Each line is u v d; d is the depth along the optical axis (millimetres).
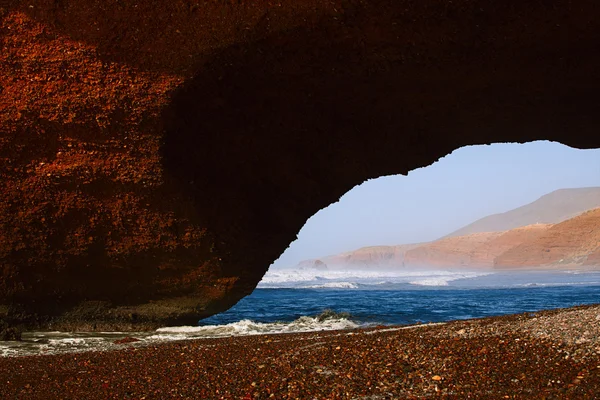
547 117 14250
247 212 14672
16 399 7652
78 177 12078
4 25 10641
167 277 14258
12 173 11945
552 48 11297
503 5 10172
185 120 12188
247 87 12164
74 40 10766
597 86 12609
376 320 19250
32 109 11258
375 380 7344
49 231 12688
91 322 14758
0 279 13078
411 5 10195
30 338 13664
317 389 7156
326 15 10445
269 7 10477
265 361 8883
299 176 15102
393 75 12219
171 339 13438
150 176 12250
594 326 8875
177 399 7160
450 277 85625
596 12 10156
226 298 15289
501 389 6594
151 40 10789
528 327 9500
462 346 8602
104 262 13492
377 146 15070
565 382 6625
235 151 13680
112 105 11281
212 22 10688
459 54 11406
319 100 13375
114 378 8523
